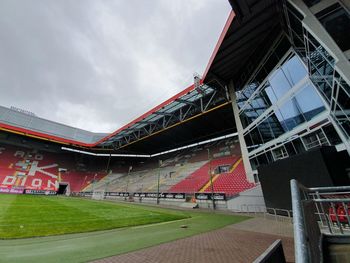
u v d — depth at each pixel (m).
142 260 5.29
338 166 9.81
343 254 2.23
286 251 6.05
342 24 8.82
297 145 13.45
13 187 42.09
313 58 10.95
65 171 53.91
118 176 54.03
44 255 5.54
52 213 14.75
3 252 5.78
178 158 47.31
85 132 61.91
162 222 12.91
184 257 5.58
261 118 18.03
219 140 43.47
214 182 29.55
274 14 14.44
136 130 42.56
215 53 18.92
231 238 8.02
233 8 13.49
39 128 53.72
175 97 28.50
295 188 1.88
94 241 7.41
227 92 25.84
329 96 10.09
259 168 15.82
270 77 16.41
